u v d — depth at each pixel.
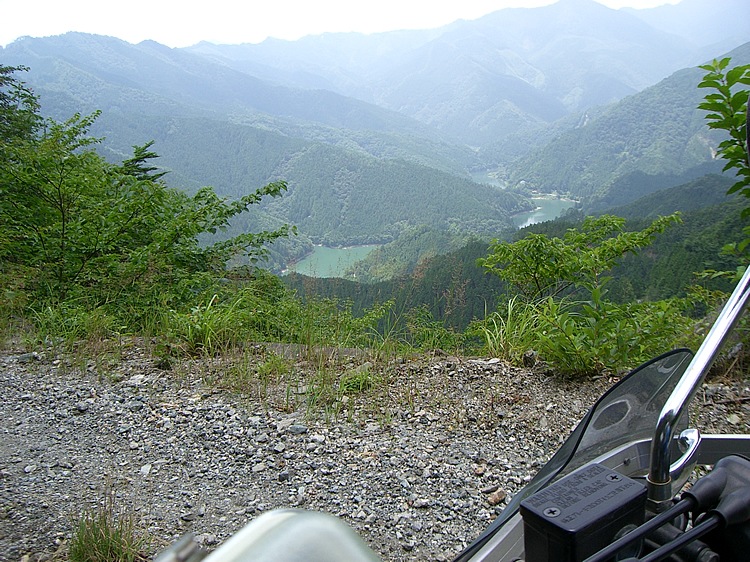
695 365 1.54
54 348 6.30
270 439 4.26
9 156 8.68
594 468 1.48
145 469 3.95
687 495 1.47
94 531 3.07
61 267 8.45
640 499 1.39
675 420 1.49
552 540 1.29
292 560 0.74
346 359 5.77
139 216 9.12
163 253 8.80
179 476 3.85
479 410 4.52
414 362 5.54
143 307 7.48
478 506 3.42
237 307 7.17
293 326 6.75
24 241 8.66
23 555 3.04
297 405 4.78
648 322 5.00
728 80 4.85
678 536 1.40
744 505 1.46
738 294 1.59
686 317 5.29
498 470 3.76
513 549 1.50
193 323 6.39
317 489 3.63
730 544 1.50
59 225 8.65
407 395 4.83
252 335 6.65
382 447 4.07
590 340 5.03
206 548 3.12
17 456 4.16
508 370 5.19
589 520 1.29
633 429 1.79
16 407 4.98
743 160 5.04
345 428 4.37
